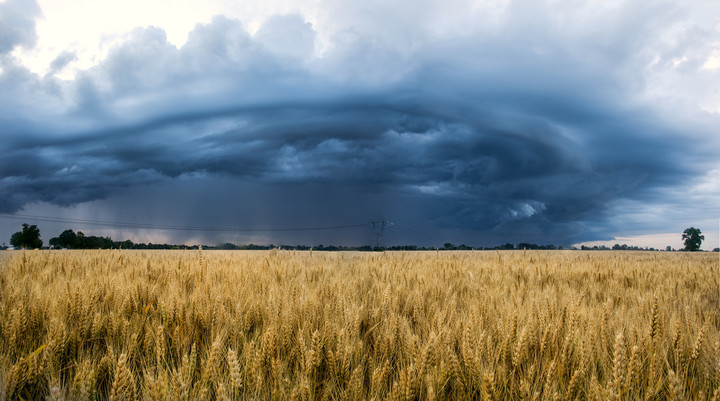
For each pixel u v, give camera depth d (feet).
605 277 25.02
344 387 8.07
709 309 14.90
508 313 10.84
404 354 9.49
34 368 7.72
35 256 26.94
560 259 47.55
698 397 7.88
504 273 25.90
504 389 7.71
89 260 26.68
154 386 6.55
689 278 25.30
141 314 12.18
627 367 7.89
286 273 22.86
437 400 7.39
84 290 12.21
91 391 7.07
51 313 10.82
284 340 9.55
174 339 9.65
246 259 31.01
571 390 7.57
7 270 19.40
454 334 10.10
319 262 31.63
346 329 9.53
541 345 9.45
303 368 8.13
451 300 13.74
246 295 14.19
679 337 9.46
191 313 11.15
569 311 11.31
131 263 26.48
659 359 8.83
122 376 6.48
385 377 8.10
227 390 7.42
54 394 6.57
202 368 8.05
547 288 18.31
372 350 10.28
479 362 8.14
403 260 35.86
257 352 8.17
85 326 10.19
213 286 14.94
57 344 8.98
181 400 6.35
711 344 9.32
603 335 9.68
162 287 16.08
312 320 11.29
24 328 9.68
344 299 12.88
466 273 23.72
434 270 27.30
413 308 14.06
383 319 11.64
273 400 7.20
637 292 17.66
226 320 11.06
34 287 13.89
